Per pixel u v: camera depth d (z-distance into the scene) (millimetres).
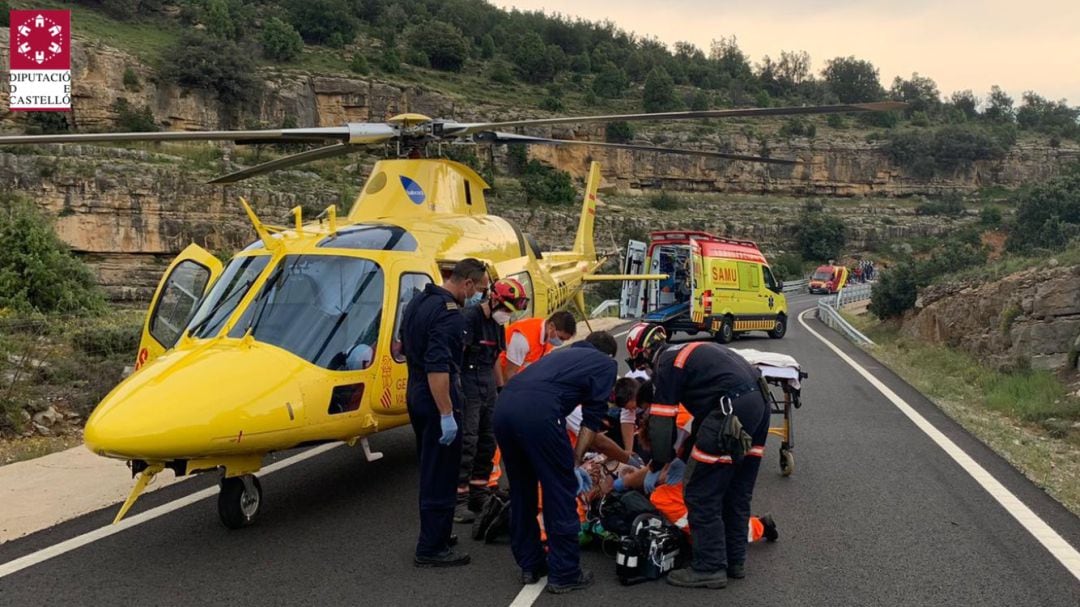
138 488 5535
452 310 5391
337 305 6516
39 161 44938
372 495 7012
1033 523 6379
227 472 5742
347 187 55625
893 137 113000
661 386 5129
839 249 90625
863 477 7781
